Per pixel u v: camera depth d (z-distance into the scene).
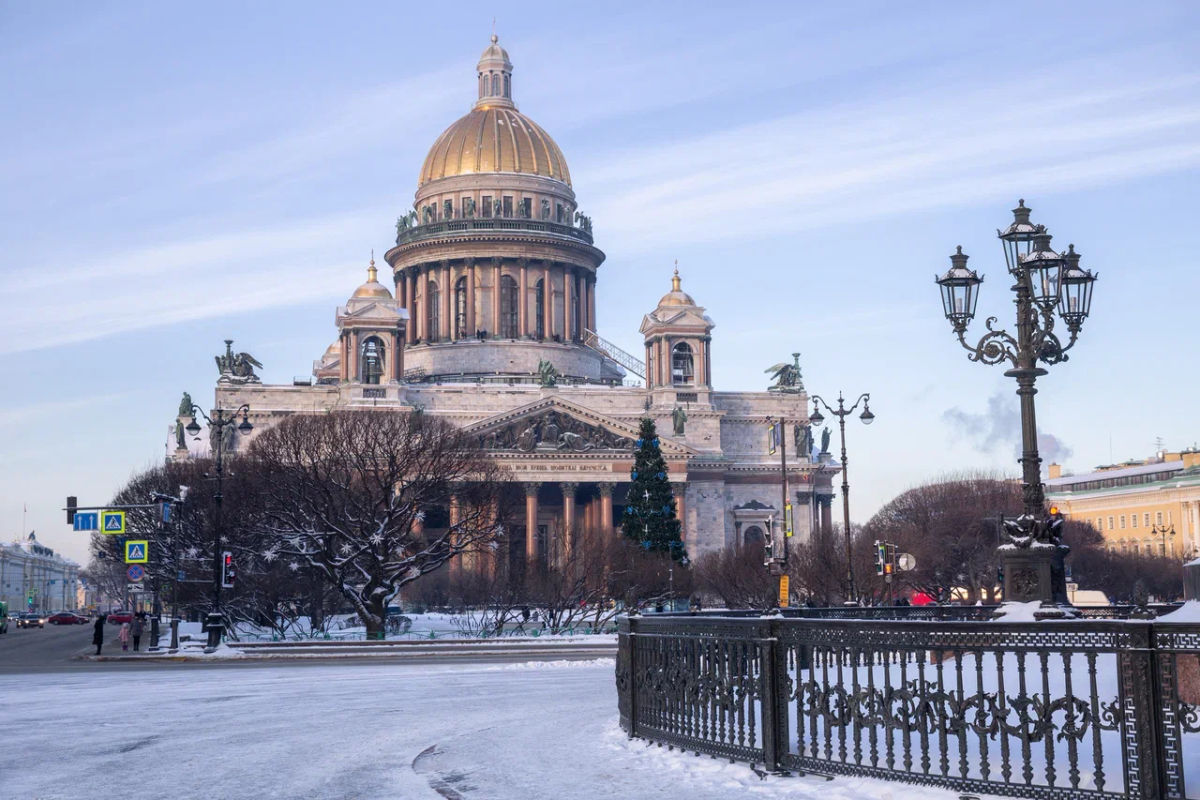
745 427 189.88
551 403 169.00
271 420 172.00
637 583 119.12
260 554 99.75
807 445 189.00
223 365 175.50
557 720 30.80
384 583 97.00
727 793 19.52
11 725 31.23
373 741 27.11
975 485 160.62
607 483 168.25
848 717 19.98
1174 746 16.23
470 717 32.03
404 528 101.38
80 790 21.11
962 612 38.09
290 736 28.27
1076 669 24.56
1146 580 164.12
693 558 178.50
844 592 111.88
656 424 182.25
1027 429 29.38
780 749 20.73
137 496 125.38
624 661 27.28
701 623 23.22
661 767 22.33
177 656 72.81
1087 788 17.36
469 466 113.69
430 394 179.25
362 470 99.62
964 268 31.62
